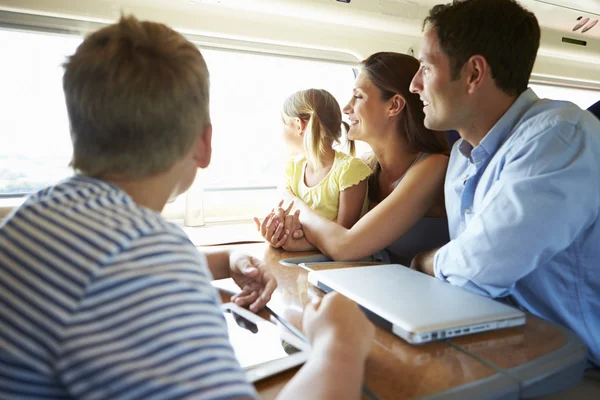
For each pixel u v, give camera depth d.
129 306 0.41
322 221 1.47
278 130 2.05
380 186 1.78
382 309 0.80
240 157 2.05
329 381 0.50
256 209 2.12
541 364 0.67
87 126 0.54
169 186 0.61
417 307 0.81
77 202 0.51
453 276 1.06
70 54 0.57
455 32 1.14
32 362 0.40
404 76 1.53
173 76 0.54
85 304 0.41
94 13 1.56
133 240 0.46
